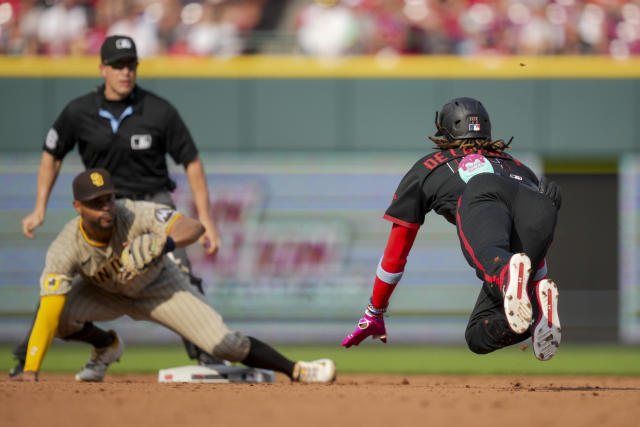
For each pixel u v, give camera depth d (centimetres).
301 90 4450
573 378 2811
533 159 4481
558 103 4478
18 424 963
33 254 4231
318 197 4334
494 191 1299
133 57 1872
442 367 3306
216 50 4547
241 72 4453
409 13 4575
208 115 4447
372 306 1557
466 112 1427
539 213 1298
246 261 4219
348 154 4422
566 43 4550
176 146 1952
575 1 4597
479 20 4572
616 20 4591
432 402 1165
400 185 1430
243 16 4594
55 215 4256
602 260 4459
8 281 4216
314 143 4434
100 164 1927
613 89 4462
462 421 968
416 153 4438
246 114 4447
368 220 4312
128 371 3031
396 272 1505
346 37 4556
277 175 4353
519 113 4469
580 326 4259
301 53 4566
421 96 4450
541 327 1205
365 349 3909
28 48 4516
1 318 4181
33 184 4338
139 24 4575
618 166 4472
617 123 4466
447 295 4184
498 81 4469
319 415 1023
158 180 1955
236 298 4181
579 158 4475
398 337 4166
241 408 1096
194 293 1769
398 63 4466
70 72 4431
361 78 4453
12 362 3331
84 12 4569
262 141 4441
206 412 1056
